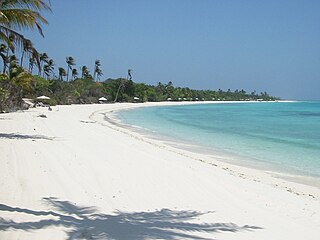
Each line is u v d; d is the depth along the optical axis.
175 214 8.23
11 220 6.94
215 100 178.25
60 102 72.38
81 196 9.18
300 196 10.90
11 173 10.95
